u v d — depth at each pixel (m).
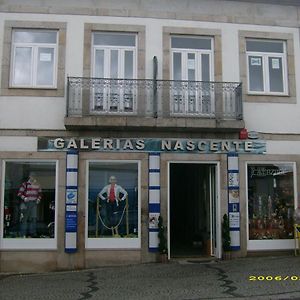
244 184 11.95
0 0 11.79
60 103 11.62
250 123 12.14
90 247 11.34
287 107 12.35
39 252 11.23
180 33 12.20
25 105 11.56
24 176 11.50
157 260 11.43
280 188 12.18
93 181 11.59
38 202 11.45
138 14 12.09
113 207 11.59
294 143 12.25
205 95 11.95
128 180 11.70
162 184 11.66
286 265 10.46
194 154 11.84
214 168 12.20
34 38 11.95
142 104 11.70
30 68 11.83
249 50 12.61
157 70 11.95
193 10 12.32
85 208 11.42
